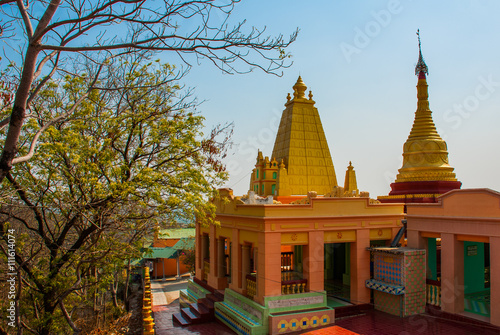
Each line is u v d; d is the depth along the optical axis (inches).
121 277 1175.6
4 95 405.4
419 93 956.0
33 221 724.0
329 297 733.3
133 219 574.9
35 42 238.8
